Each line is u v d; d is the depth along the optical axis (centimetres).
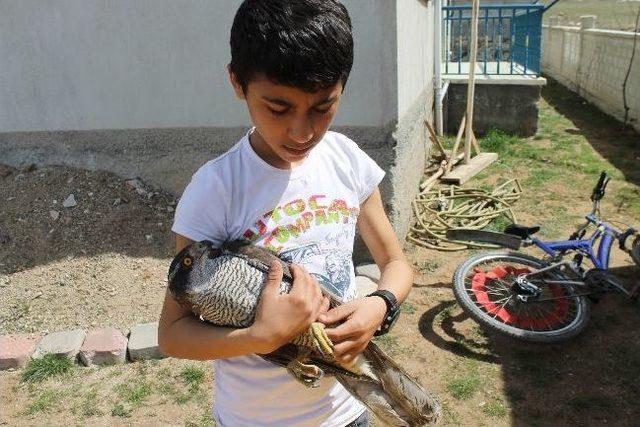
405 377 134
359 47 402
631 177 649
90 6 451
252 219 133
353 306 126
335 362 125
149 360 346
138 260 428
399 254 158
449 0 1233
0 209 463
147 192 481
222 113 456
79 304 391
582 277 357
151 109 468
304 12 107
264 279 118
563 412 301
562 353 346
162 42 448
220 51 441
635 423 292
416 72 555
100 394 322
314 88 108
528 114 837
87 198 471
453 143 802
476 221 529
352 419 152
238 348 115
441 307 396
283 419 141
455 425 295
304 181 137
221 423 147
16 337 361
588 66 1126
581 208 569
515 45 1077
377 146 420
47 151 498
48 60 473
